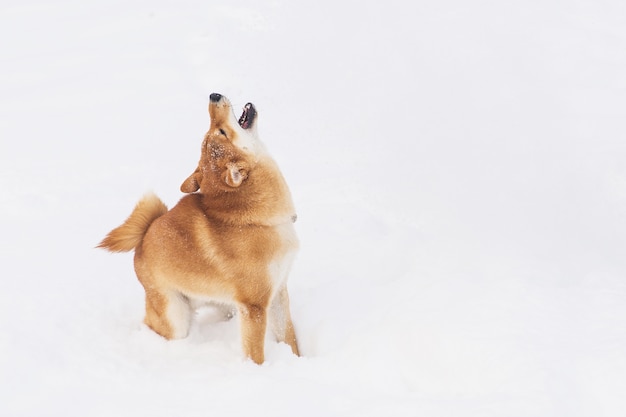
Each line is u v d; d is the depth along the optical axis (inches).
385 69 404.8
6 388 170.6
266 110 372.5
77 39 512.4
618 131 312.8
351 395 160.9
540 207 261.7
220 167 186.9
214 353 197.0
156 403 163.2
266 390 164.6
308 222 266.8
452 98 365.1
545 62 385.7
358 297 209.9
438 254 228.4
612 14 438.3
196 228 192.9
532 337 168.4
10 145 363.3
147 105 402.6
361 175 304.0
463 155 312.7
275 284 191.5
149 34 504.7
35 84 442.6
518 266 209.5
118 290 228.2
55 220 282.8
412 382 172.2
